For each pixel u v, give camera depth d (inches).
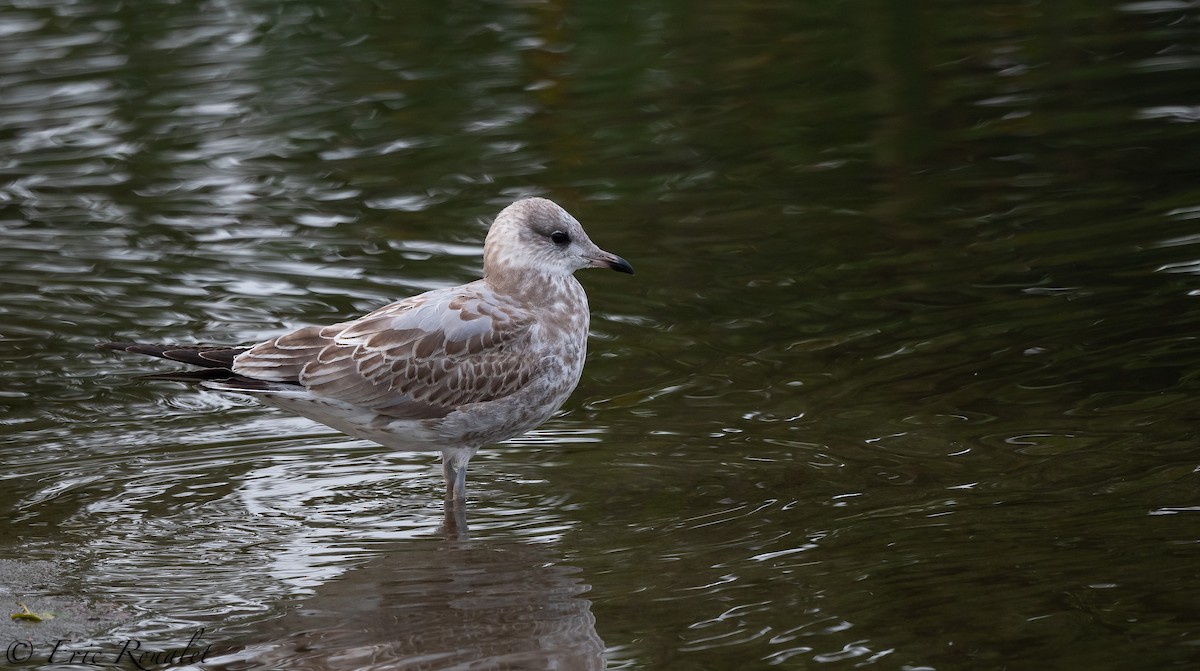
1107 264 590.9
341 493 439.8
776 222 666.8
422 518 418.9
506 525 410.0
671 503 418.9
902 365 517.0
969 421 466.0
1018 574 359.6
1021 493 409.1
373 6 985.5
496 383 438.6
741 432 469.4
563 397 459.8
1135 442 438.0
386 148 774.5
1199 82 794.8
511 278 454.3
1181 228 618.2
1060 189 677.9
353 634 344.5
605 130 785.6
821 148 751.7
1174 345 510.6
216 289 616.4
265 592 369.7
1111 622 332.8
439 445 441.4
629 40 916.0
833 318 565.6
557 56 895.1
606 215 681.0
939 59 864.9
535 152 760.3
